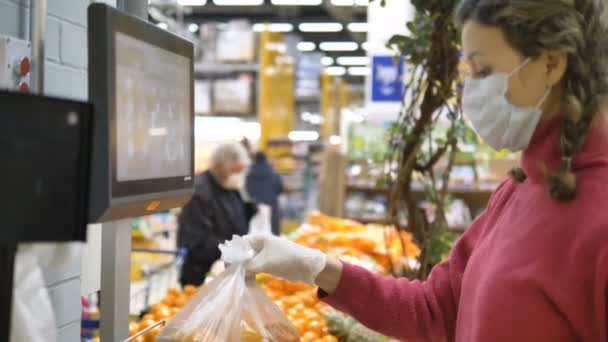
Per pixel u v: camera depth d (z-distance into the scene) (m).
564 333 1.22
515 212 1.35
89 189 0.99
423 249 2.53
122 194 1.25
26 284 1.02
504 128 1.33
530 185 1.36
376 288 1.65
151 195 1.37
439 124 4.14
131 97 1.30
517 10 1.25
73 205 0.97
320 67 16.86
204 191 4.82
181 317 1.53
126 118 1.28
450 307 1.65
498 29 1.28
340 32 22.06
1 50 1.49
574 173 1.26
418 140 2.49
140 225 6.28
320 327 2.31
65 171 0.96
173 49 1.50
